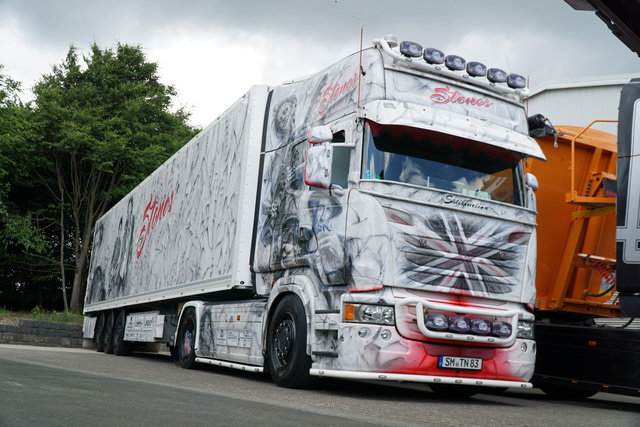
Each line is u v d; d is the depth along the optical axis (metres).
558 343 8.23
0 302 28.25
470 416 5.36
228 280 8.76
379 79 6.84
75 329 19.19
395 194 6.43
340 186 6.70
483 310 6.60
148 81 29.09
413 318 6.33
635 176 6.95
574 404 7.89
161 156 26.67
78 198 26.92
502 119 7.48
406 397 6.93
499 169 7.20
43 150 25.91
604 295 8.67
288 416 4.14
